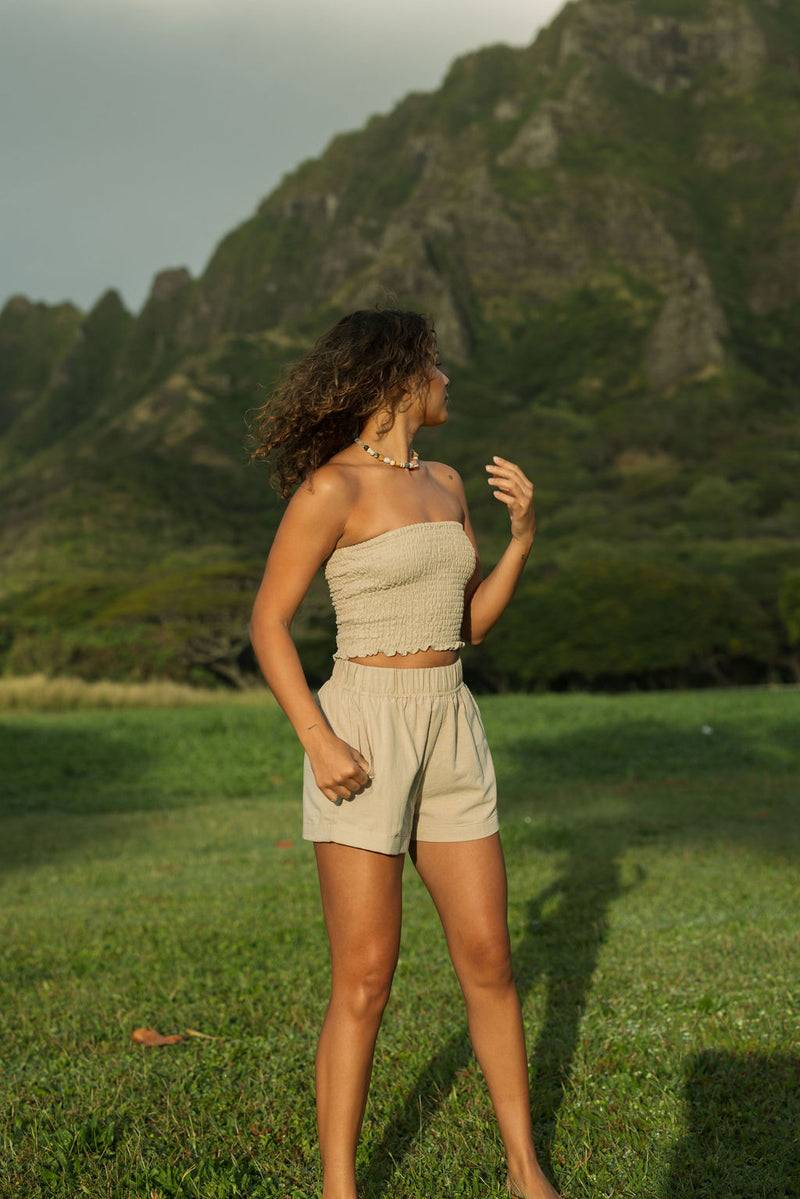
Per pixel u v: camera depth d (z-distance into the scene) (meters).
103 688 22.48
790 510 98.19
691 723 14.80
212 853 7.62
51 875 6.91
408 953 4.34
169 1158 2.47
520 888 5.66
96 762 13.09
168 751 13.80
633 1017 3.36
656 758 12.41
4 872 7.13
